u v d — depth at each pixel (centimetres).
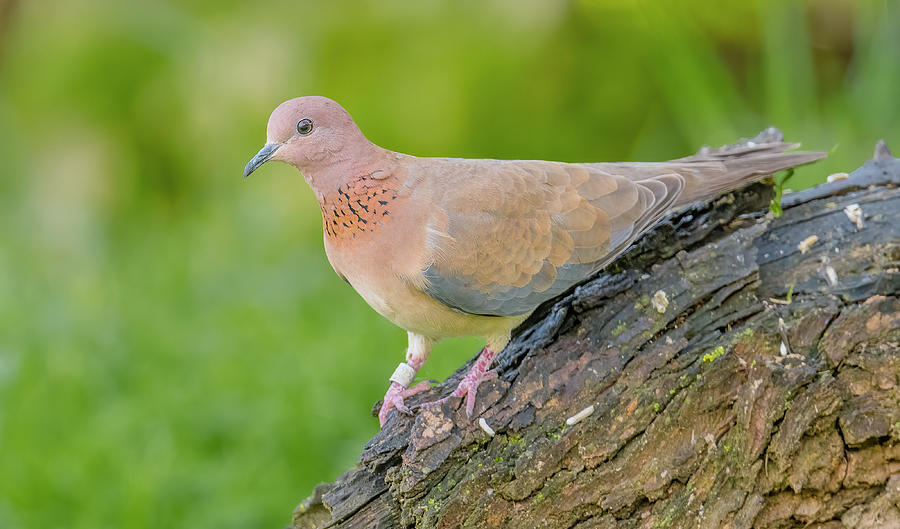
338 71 1527
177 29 1608
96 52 1620
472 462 711
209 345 1230
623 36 1518
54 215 1623
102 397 1164
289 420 1095
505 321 789
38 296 1366
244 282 1382
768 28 1298
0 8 1784
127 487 1009
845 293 750
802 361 710
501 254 758
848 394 710
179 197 1658
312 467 1063
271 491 1033
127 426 1095
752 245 772
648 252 790
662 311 743
